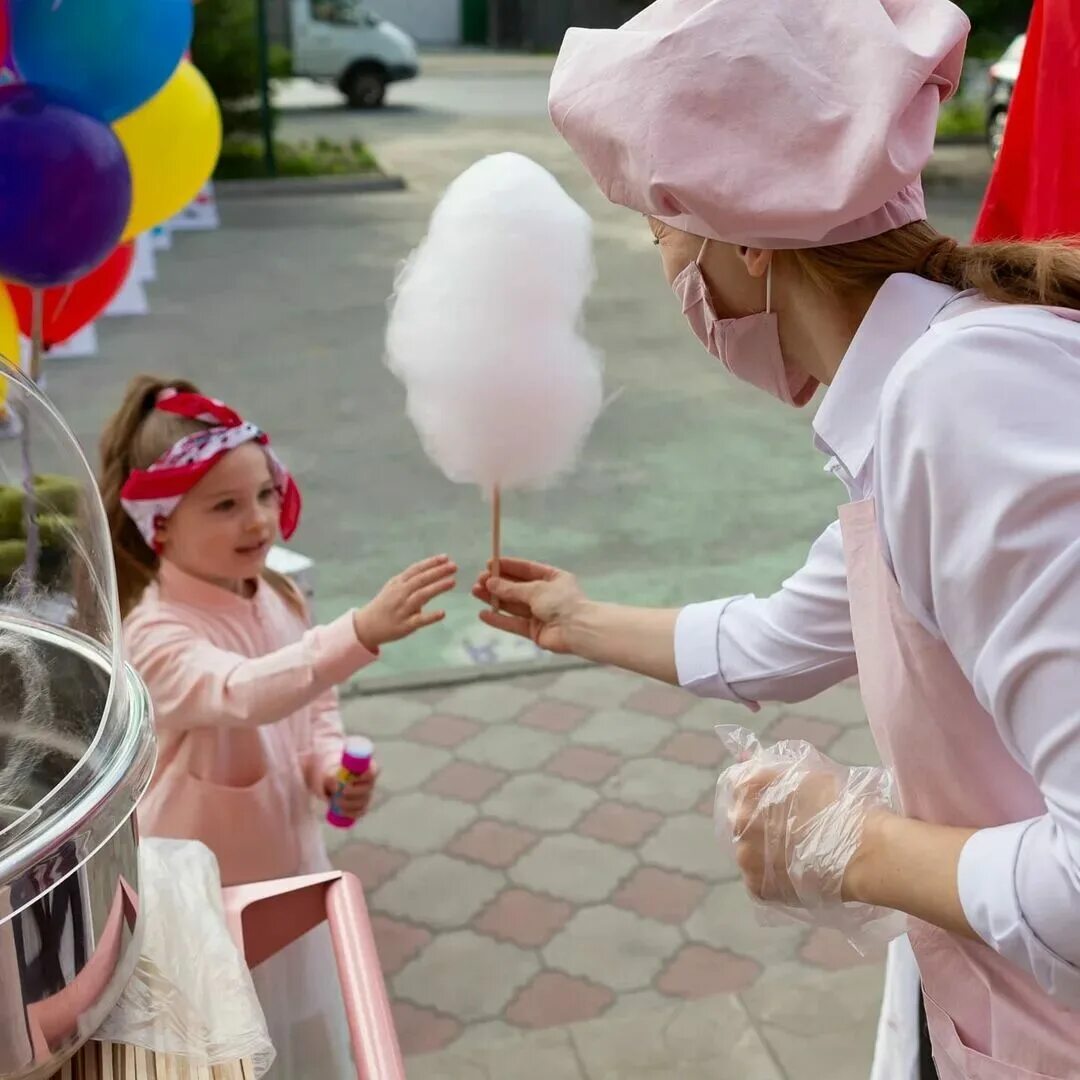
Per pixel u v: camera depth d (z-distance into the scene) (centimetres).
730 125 114
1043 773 99
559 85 126
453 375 169
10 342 259
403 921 304
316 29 1986
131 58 238
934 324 112
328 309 883
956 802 119
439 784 361
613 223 1152
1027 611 96
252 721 200
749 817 129
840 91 112
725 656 164
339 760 231
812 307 125
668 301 899
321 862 233
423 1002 277
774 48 113
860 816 121
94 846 97
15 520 125
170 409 218
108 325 836
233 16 1388
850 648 154
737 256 127
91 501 133
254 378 726
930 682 114
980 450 99
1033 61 188
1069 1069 122
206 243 1114
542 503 558
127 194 240
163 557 219
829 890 122
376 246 1095
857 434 118
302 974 169
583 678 420
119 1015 109
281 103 2084
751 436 645
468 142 1658
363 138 1695
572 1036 266
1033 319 104
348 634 198
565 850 330
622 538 523
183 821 210
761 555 507
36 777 106
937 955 134
